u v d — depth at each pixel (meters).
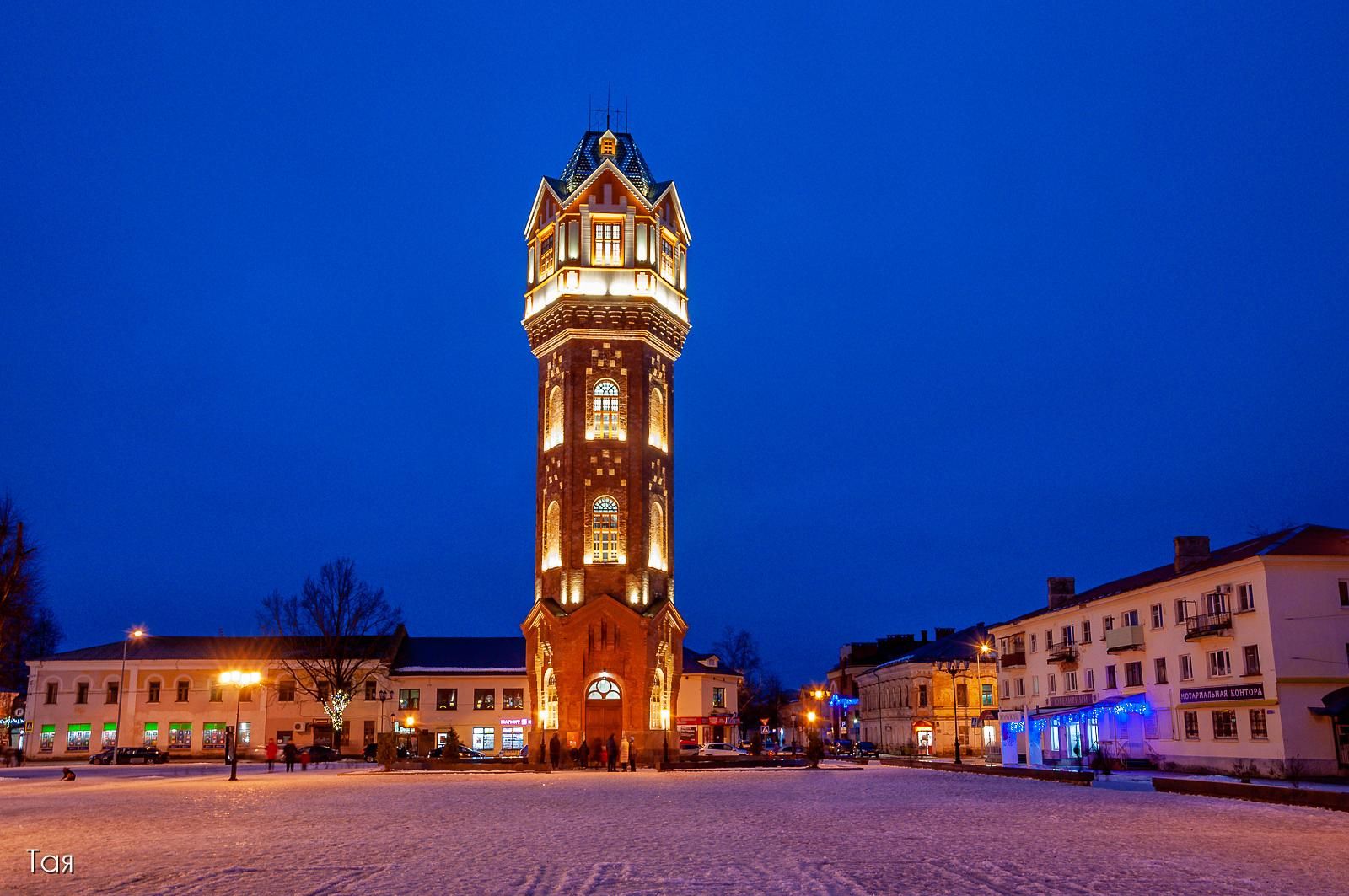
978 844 22.38
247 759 92.88
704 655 113.88
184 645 98.88
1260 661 51.16
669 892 16.08
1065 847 21.70
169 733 94.38
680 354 78.69
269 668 95.38
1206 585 55.91
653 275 74.38
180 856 20.88
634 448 72.06
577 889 16.33
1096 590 72.31
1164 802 34.97
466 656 100.62
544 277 76.19
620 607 68.31
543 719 69.81
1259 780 47.91
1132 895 15.78
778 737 132.62
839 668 137.12
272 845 22.77
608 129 79.44
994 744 91.38
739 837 23.89
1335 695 49.34
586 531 70.81
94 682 95.25
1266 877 17.56
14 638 90.25
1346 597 51.09
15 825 28.06
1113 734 64.00
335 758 86.69
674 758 68.56
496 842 23.02
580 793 41.12
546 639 69.94
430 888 16.45
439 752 82.56
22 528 73.31
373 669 95.88
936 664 98.81
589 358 73.25
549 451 74.62
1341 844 22.25
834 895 15.79
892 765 72.81
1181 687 57.72
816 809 32.12
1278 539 54.62
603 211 74.81
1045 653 74.44
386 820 28.91
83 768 78.06
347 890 16.33
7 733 96.44
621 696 67.81
